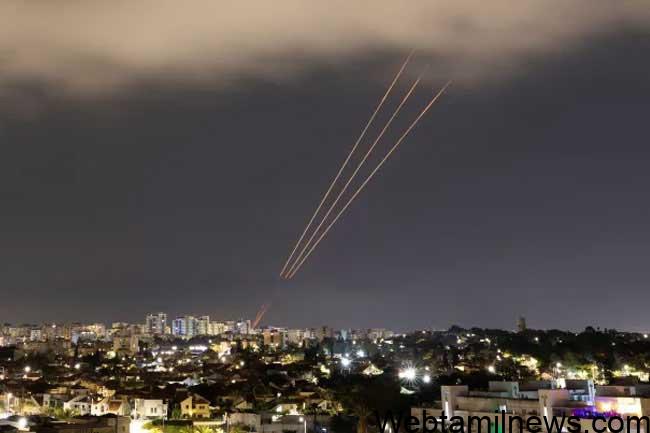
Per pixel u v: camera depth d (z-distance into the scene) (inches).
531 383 5920.3
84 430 5969.5
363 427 6274.6
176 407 7815.0
